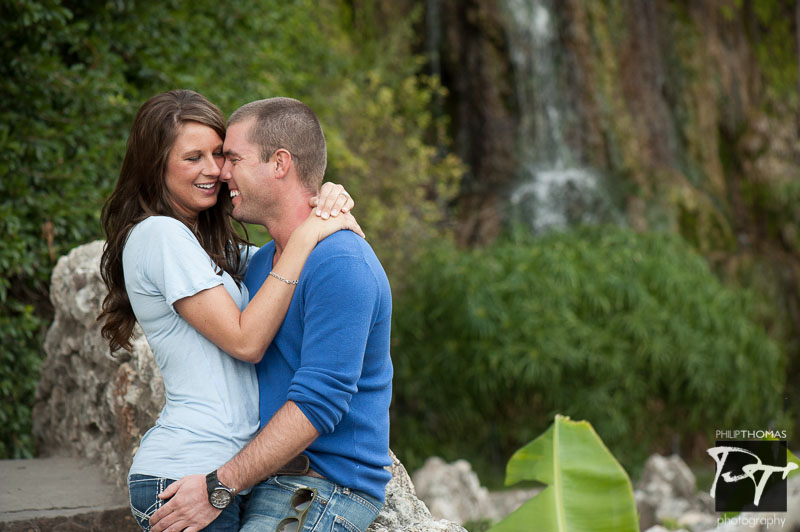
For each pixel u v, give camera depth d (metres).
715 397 12.47
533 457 3.59
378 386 2.67
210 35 8.48
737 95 19.92
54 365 5.04
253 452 2.43
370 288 2.49
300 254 2.54
